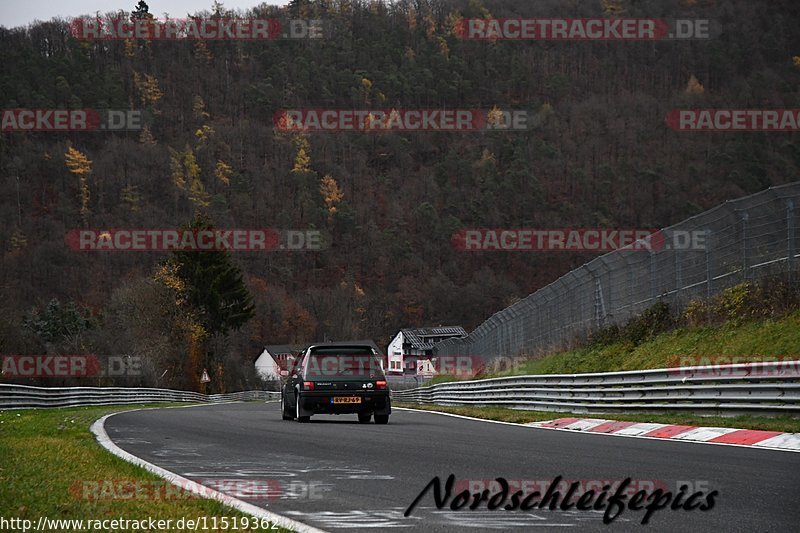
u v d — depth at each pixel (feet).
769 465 105.70
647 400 215.10
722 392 188.55
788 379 172.35
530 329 397.19
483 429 181.06
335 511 75.36
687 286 280.72
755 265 251.19
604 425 179.63
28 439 145.28
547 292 376.48
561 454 121.29
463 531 66.03
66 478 90.33
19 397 302.45
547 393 266.36
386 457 119.03
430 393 437.17
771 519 70.03
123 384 564.30
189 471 104.63
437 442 144.36
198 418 226.58
